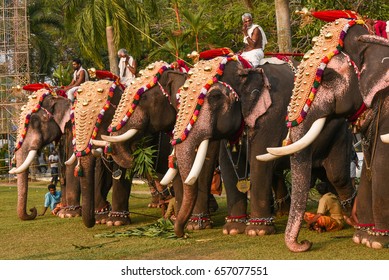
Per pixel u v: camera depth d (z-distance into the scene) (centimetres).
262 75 868
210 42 2067
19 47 3045
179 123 821
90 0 2098
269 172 880
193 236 898
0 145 3659
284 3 1312
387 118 718
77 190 1208
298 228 732
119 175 1007
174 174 827
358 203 781
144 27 2102
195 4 2495
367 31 723
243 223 909
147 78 949
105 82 1032
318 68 716
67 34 3484
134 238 905
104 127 1012
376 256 699
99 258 761
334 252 731
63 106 1180
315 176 1005
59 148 1272
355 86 719
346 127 883
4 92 3016
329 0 1424
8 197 1792
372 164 737
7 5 3209
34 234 998
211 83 827
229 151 908
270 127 871
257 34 907
